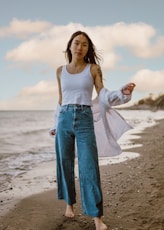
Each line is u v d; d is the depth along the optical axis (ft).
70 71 11.43
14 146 40.93
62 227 11.43
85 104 11.09
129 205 13.61
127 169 21.53
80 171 11.20
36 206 13.82
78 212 12.89
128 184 17.08
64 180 12.09
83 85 11.04
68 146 11.62
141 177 18.65
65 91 11.29
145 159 25.61
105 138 12.03
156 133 53.88
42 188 17.22
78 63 11.37
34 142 47.21
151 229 11.07
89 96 11.24
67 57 12.12
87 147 10.98
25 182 18.88
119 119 11.68
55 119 12.67
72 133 11.34
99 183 11.12
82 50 11.24
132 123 96.02
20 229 11.24
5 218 12.32
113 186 16.78
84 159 11.00
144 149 32.68
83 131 11.02
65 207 13.58
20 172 22.20
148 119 128.88
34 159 28.78
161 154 27.81
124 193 15.38
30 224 11.69
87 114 11.06
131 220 11.93
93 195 10.97
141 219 12.01
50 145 42.29
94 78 11.30
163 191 15.40
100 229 10.98
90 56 11.80
